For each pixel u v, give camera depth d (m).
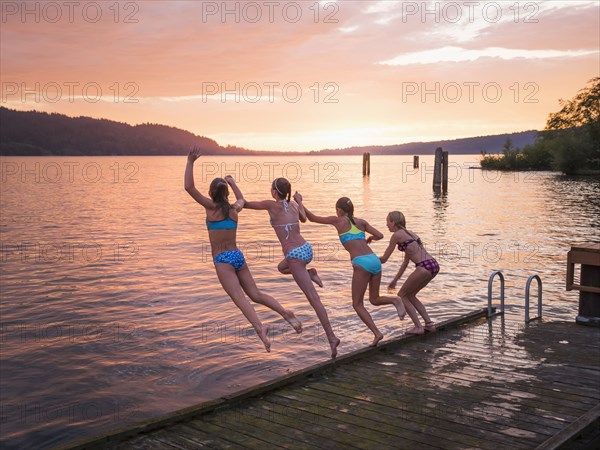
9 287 15.08
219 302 13.41
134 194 54.97
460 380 6.38
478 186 58.69
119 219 32.78
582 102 71.94
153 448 4.68
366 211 35.44
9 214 35.50
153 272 17.06
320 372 6.61
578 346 7.79
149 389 8.36
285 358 9.54
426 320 8.38
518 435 4.91
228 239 5.79
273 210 6.81
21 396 8.14
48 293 14.39
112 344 10.33
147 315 12.29
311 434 4.95
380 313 12.18
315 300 6.89
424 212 34.22
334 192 54.50
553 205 37.12
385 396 5.88
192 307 12.96
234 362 9.39
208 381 8.63
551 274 16.02
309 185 67.94
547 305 12.59
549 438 4.82
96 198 49.59
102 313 12.49
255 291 5.90
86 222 31.25
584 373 6.62
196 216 34.53
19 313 12.53
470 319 9.32
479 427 5.09
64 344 10.33
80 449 4.55
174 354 9.79
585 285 8.98
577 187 53.22
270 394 5.96
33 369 9.16
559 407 5.56
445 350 7.60
